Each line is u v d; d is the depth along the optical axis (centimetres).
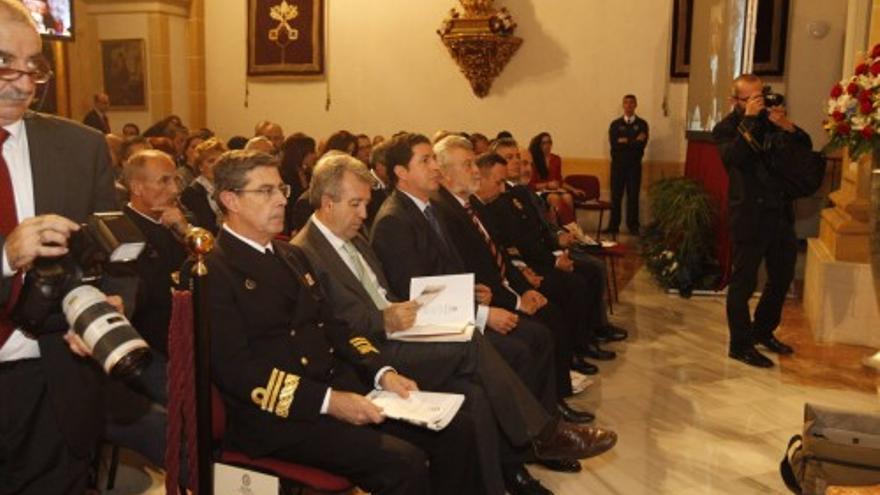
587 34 938
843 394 402
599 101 943
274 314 218
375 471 206
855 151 321
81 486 183
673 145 920
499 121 984
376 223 300
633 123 896
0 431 173
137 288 174
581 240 539
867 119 311
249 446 210
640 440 344
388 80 1026
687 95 861
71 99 1032
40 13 793
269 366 208
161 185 283
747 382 420
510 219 425
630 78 929
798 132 436
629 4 918
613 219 922
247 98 1094
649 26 914
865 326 478
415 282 278
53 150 175
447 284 277
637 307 589
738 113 444
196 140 607
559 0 942
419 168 305
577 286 427
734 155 431
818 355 463
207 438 178
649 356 467
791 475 280
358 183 264
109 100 1068
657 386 414
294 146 546
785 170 431
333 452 206
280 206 219
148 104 1055
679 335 512
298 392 206
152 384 252
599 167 952
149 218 285
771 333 472
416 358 260
